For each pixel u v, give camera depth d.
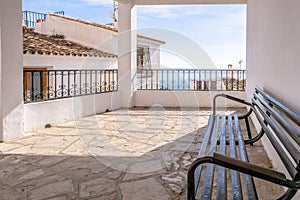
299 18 2.23
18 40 4.54
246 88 7.53
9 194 2.63
